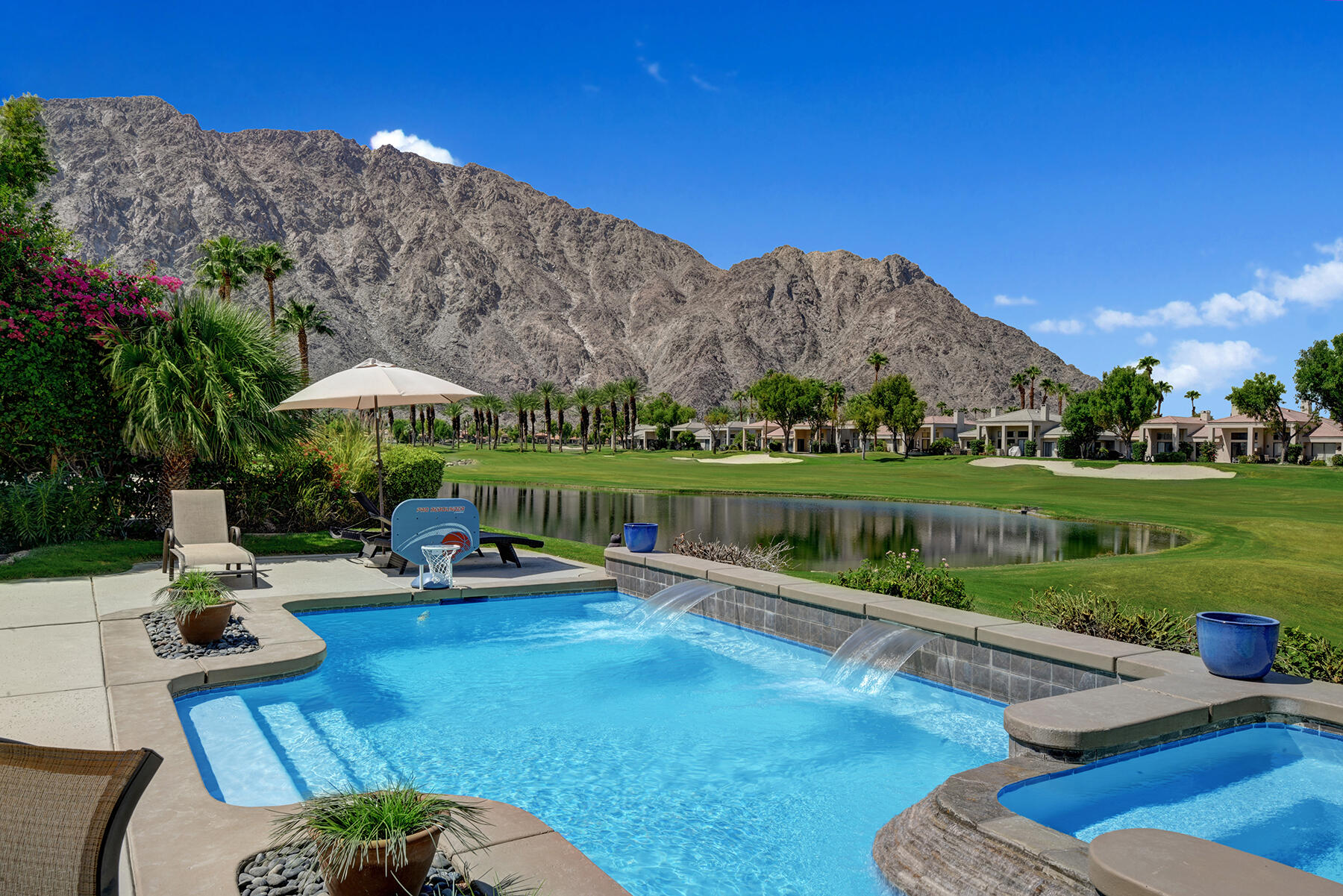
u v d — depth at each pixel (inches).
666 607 401.7
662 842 174.1
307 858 130.0
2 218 512.1
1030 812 167.5
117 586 394.9
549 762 216.2
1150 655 241.9
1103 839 122.8
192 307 524.1
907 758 222.8
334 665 304.5
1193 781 184.4
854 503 1565.0
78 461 537.3
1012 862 140.6
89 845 71.9
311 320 2101.4
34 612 334.6
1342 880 144.9
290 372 569.9
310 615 377.4
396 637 348.8
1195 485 2023.9
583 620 388.8
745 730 242.7
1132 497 1690.5
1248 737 207.0
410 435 5182.1
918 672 295.1
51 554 453.7
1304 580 535.8
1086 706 199.6
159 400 479.2
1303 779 185.8
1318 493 1761.8
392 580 435.2
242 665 262.7
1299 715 208.4
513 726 243.6
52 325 497.7
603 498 1594.5
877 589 374.6
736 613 376.2
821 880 159.2
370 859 106.1
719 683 288.8
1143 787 181.5
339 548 549.0
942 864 150.4
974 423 4424.2
